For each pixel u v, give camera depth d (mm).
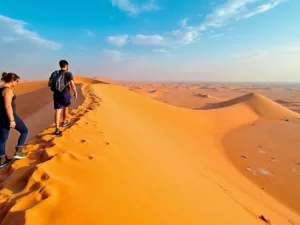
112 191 2826
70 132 5074
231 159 16672
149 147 7109
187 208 3348
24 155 3676
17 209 2100
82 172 3082
